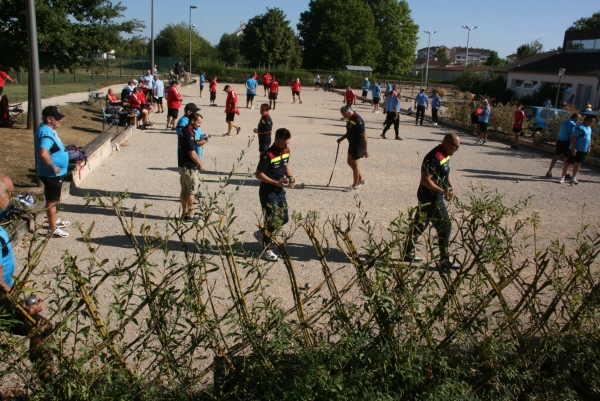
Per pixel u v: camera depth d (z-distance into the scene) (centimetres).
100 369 290
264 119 1172
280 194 684
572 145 1203
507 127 2058
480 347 333
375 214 896
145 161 1272
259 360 306
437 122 2422
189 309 301
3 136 1341
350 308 326
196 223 310
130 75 5103
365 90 3875
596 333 343
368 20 8262
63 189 892
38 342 288
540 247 737
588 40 4741
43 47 1403
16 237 651
